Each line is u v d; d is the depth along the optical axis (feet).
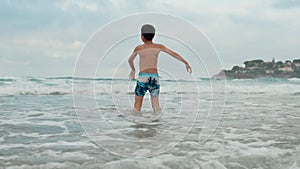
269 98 34.86
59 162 9.80
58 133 14.21
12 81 38.42
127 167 9.32
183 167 9.44
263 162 10.07
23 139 13.03
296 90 45.83
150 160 10.04
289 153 11.02
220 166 9.59
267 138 13.44
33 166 9.34
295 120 18.52
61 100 29.14
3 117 18.47
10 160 9.95
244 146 11.98
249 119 18.70
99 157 10.44
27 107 23.56
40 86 36.81
